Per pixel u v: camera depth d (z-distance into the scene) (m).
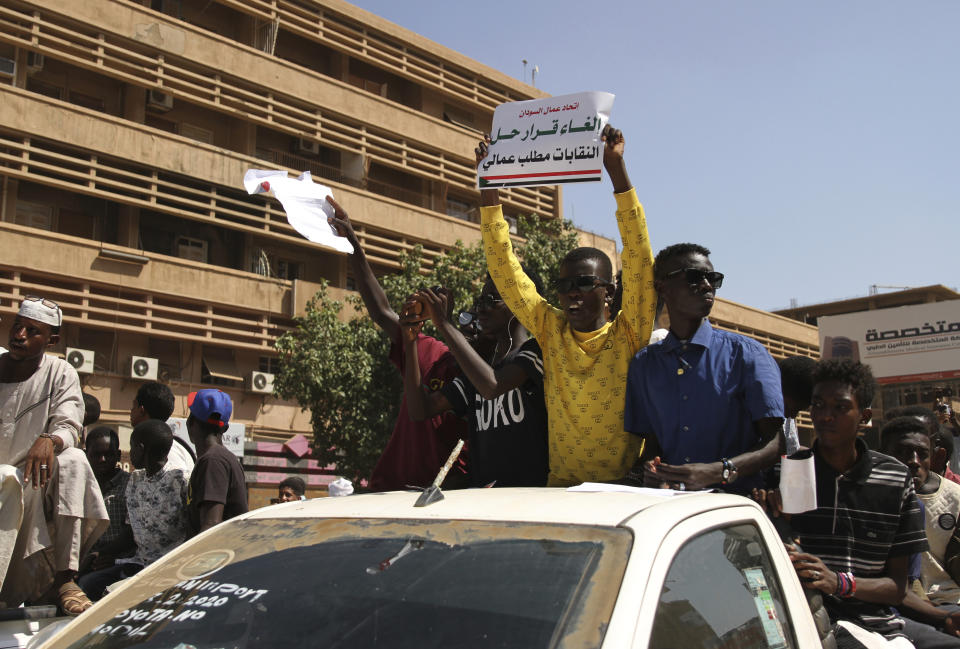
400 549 2.21
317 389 19.14
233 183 23.62
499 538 2.15
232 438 20.25
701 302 3.71
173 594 2.31
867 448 3.57
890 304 56.28
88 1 21.73
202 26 25.61
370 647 1.92
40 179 20.38
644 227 3.85
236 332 23.27
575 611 1.86
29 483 3.88
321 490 23.88
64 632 2.32
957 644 3.38
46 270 20.30
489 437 4.13
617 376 3.91
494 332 4.50
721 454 3.71
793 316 58.41
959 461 7.49
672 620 1.94
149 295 22.09
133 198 21.88
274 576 2.24
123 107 22.98
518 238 28.05
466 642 1.86
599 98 3.85
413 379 4.09
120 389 21.58
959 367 37.62
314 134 25.86
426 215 27.41
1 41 20.62
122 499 5.54
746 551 2.43
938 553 4.79
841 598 3.27
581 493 2.45
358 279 4.80
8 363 4.29
